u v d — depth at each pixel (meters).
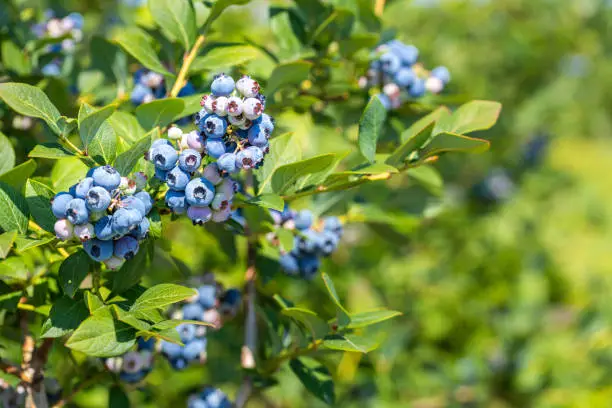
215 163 0.84
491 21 2.72
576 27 2.79
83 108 0.84
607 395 1.91
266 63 1.08
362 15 1.12
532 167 2.60
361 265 1.95
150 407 1.23
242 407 1.06
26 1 1.19
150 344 1.01
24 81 1.06
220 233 1.08
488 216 2.44
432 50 2.57
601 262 3.50
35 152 0.84
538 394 1.94
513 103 2.72
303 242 1.05
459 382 1.94
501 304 2.24
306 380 1.02
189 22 0.98
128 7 1.51
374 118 0.95
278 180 0.91
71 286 0.86
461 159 2.38
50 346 0.97
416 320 2.09
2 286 0.93
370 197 1.18
